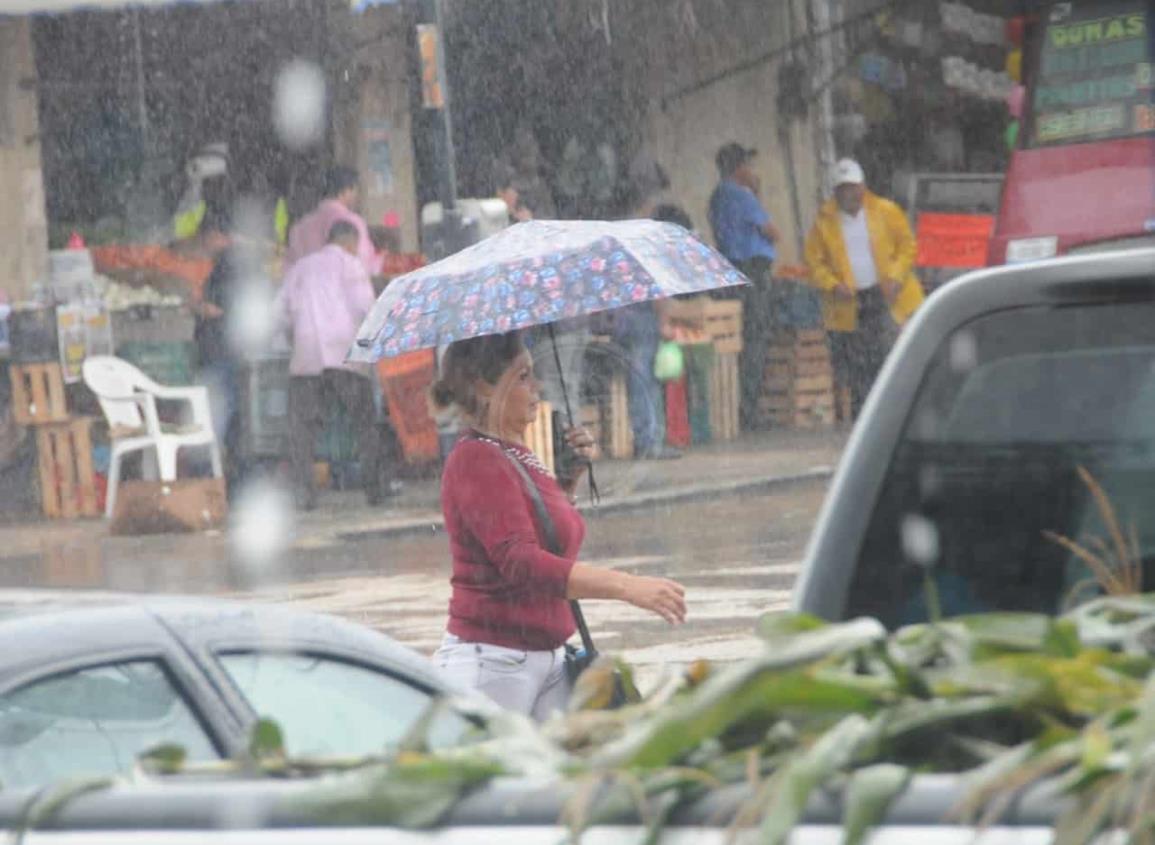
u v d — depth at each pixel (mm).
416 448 28281
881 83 36969
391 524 24406
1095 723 3041
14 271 29438
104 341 27609
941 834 2930
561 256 11031
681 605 8961
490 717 3516
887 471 5562
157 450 26578
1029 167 26969
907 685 3307
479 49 33438
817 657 3271
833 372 32531
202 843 3350
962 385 5559
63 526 26469
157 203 30000
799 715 3314
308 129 31266
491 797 3205
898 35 37000
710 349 31438
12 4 26406
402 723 6906
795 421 32969
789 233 37062
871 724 3150
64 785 3473
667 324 27922
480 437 9234
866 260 32094
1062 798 2896
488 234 24578
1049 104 26891
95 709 6133
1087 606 3895
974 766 3178
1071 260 5516
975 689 3295
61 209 29906
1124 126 26359
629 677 4004
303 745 6551
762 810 3037
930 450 5543
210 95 30891
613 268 11031
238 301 27500
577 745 3561
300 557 22422
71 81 30172
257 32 31203
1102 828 2844
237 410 27375
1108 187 26406
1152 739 2869
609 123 34750
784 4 37062
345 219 26484
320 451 27812
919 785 2984
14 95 29719
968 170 36844
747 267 32656
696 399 31188
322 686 6719
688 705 3223
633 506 23219
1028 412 5488
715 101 36812
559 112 34125
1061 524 5430
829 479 27203
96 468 27500
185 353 27656
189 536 24750
